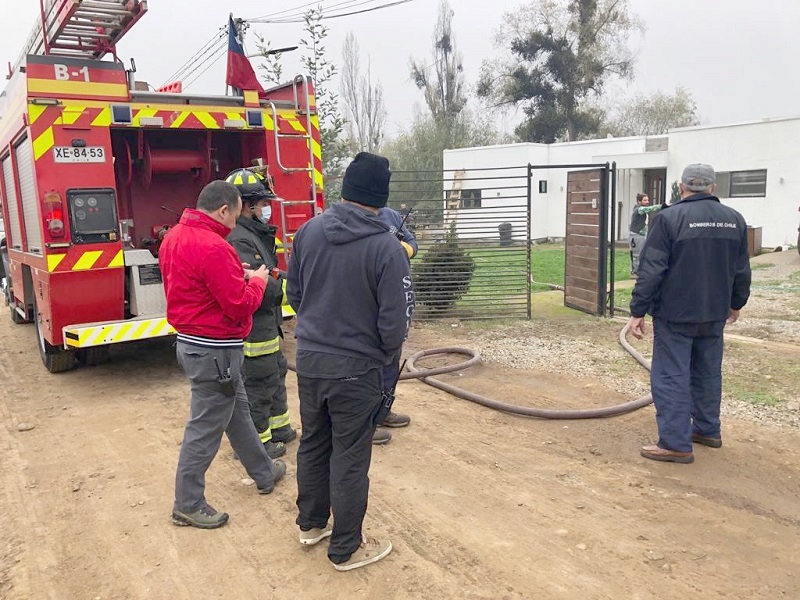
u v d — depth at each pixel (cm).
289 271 342
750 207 2047
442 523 376
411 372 667
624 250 2130
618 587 312
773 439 491
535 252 2092
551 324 933
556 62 3944
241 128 685
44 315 658
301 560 342
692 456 455
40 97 581
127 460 480
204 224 351
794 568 328
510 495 409
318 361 311
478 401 582
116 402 620
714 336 463
